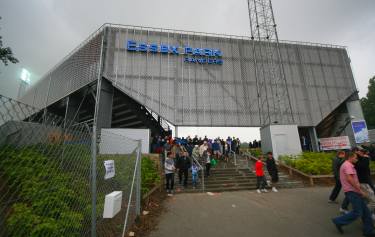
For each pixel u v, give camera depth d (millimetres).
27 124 2658
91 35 24906
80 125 3635
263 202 8195
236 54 25891
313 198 8578
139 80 22156
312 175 12062
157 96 22125
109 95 22062
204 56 24766
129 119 26594
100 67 21344
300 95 26469
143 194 8047
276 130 18500
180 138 18625
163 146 16672
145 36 23797
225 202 8320
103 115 21031
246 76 25328
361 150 6488
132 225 5617
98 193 4898
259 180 10328
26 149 2762
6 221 3035
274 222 5980
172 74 23219
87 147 3828
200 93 23406
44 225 3199
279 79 26328
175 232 5387
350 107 28219
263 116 24250
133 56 22797
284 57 27656
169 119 21781
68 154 3432
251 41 26844
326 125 30281
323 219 6098
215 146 17031
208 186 11250
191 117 22391
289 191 10219
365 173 6285
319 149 24750
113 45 22766
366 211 4797
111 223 4855
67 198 3598
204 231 5449
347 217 4930
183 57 24094
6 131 2447
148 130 17844
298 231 5316
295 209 7152
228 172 13508
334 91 27547
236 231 5418
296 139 18359
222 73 24719
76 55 26359
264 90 25250
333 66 28734
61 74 28719
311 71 27828
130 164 6266
